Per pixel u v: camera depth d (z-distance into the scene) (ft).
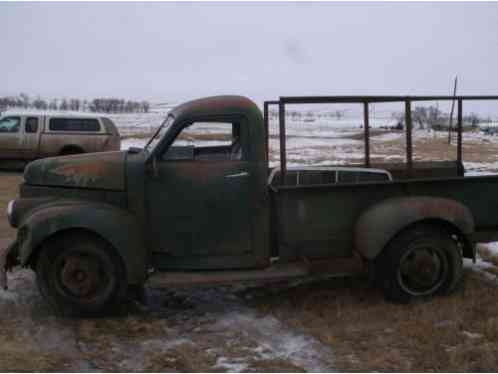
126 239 15.14
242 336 14.10
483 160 49.65
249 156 15.79
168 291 17.95
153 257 16.14
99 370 12.15
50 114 53.11
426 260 16.10
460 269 16.39
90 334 14.23
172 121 15.84
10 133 52.11
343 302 16.55
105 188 15.96
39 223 14.73
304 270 15.81
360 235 15.94
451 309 15.30
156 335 14.23
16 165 52.65
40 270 15.20
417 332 13.93
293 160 51.03
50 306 15.66
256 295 17.51
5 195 37.32
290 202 15.98
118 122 197.77
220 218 15.84
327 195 16.20
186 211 15.79
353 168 20.40
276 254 16.55
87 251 15.15
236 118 15.74
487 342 13.32
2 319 15.26
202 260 16.06
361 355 12.89
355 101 16.56
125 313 15.89
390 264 15.99
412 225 16.21
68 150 52.90
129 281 15.15
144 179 15.79
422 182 16.62
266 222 16.07
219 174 15.69
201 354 12.98
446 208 15.90
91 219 14.93
